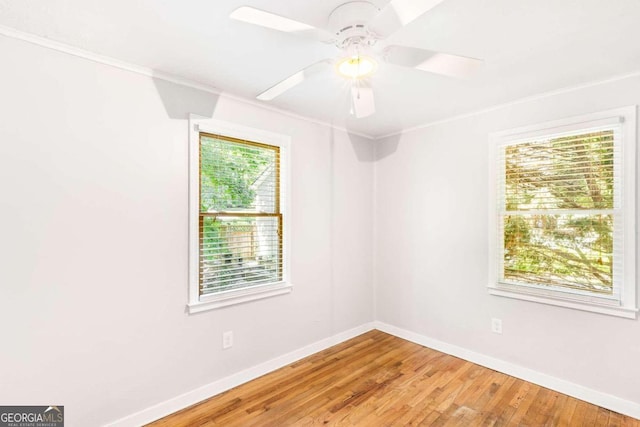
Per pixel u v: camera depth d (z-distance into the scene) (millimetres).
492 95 2457
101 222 1855
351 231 3430
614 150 2168
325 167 3164
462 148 2922
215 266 2387
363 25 1330
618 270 2152
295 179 2898
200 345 2256
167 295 2107
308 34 1337
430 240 3170
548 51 1798
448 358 2918
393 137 3512
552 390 2363
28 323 1630
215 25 1550
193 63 1956
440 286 3090
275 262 2777
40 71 1665
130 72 1967
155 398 2041
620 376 2100
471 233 2863
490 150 2729
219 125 2371
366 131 3469
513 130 2590
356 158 3488
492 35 1632
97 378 1830
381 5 1354
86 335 1799
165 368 2090
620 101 2113
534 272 2527
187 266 2201
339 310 3299
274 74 2105
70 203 1754
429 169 3180
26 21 1517
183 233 2188
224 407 2164
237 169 2529
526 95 2463
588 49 1774
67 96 1745
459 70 1508
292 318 2857
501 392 2338
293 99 2543
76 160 1773
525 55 1842
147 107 2035
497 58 1876
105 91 1871
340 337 3301
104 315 1860
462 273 2924
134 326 1969
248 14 1138
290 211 2846
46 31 1604
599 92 2191
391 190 3531
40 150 1667
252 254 2615
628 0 1346
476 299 2820
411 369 2699
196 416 2064
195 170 2242
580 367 2256
